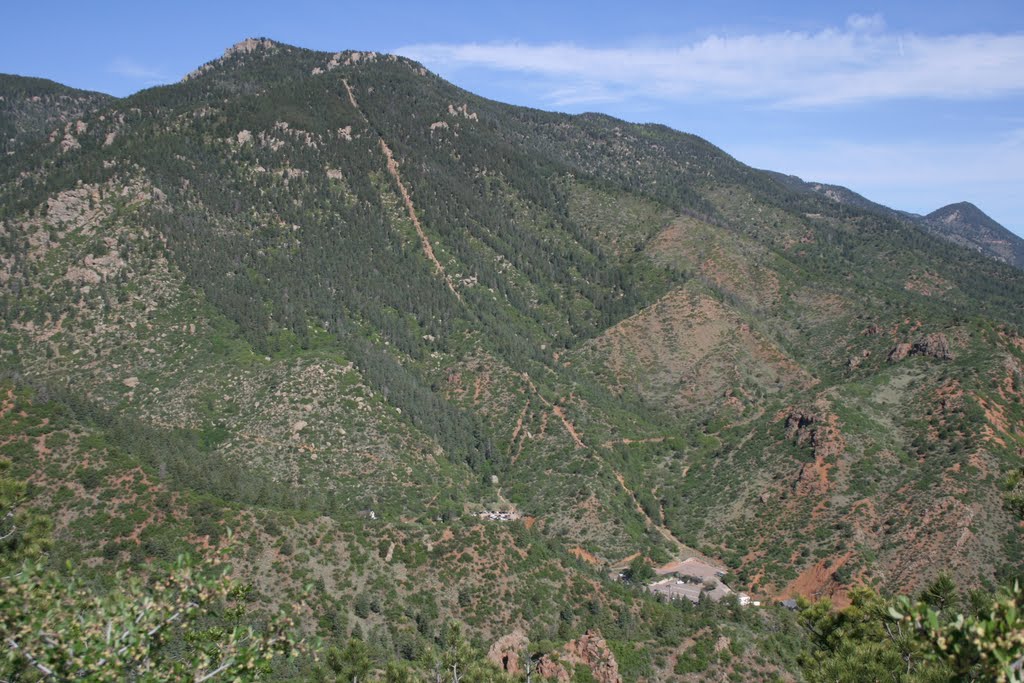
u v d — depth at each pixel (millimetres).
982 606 24875
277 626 24172
